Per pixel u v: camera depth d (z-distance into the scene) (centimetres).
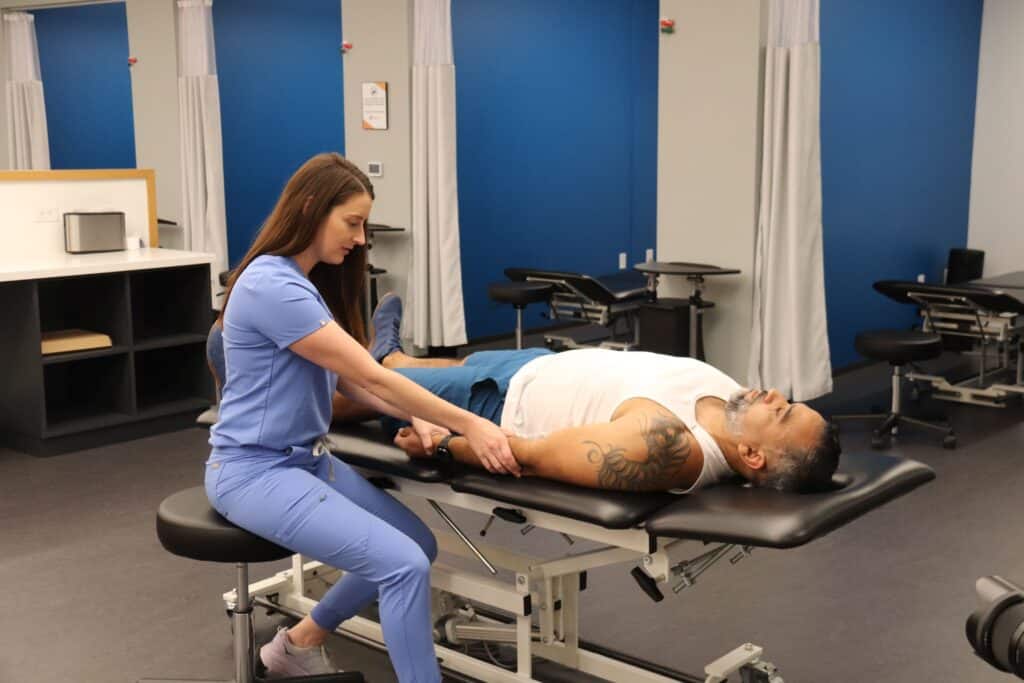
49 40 875
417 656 210
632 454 200
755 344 477
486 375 250
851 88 571
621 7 766
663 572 205
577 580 246
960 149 701
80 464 437
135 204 513
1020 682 249
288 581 287
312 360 209
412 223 619
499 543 349
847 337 608
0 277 414
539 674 258
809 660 263
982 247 721
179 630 281
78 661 263
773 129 462
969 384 568
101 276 471
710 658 265
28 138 829
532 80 708
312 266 221
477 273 692
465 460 227
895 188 631
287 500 211
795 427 202
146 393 514
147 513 375
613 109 775
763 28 462
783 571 322
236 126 739
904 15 614
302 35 716
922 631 279
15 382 449
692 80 483
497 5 673
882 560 330
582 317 598
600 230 780
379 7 607
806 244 472
